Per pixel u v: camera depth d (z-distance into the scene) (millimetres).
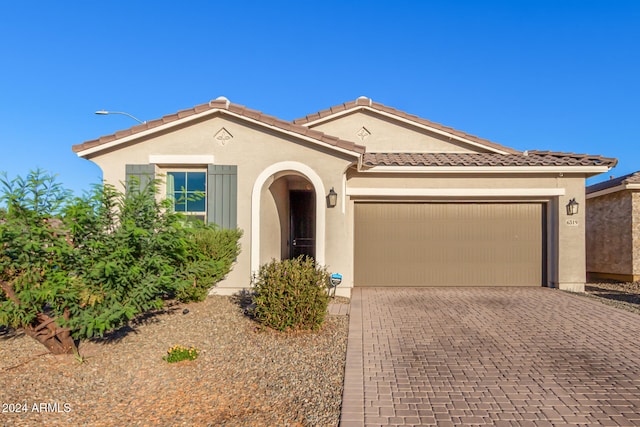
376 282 12992
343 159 10930
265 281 7730
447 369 5906
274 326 7602
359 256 13023
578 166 12062
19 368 5820
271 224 12211
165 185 11258
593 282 15523
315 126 15914
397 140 15703
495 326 8117
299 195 15523
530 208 12922
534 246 12891
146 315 8523
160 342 7004
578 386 5309
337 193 10883
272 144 11031
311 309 7574
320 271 7992
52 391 5254
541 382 5438
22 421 4562
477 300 10688
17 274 5441
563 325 8180
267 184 11312
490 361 6219
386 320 8570
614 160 12125
